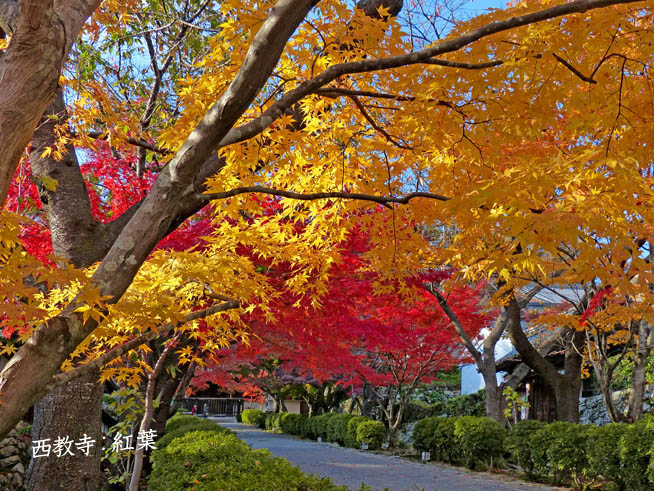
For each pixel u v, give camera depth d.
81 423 5.19
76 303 2.25
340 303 6.94
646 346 10.18
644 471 8.86
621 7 2.87
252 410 35.88
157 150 4.92
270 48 2.21
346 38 3.75
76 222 5.15
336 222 4.70
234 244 4.33
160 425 9.35
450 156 4.15
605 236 2.68
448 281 8.26
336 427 19.89
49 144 5.19
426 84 3.39
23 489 8.14
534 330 15.52
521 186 2.66
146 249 2.32
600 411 16.47
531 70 3.16
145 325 3.42
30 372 2.10
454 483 10.84
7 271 2.03
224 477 4.91
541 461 10.99
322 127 4.32
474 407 20.56
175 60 8.49
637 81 3.27
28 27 2.04
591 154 2.73
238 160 3.96
